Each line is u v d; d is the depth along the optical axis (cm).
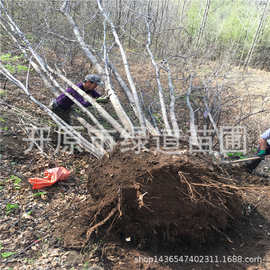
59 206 296
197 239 256
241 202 285
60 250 248
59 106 412
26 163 351
